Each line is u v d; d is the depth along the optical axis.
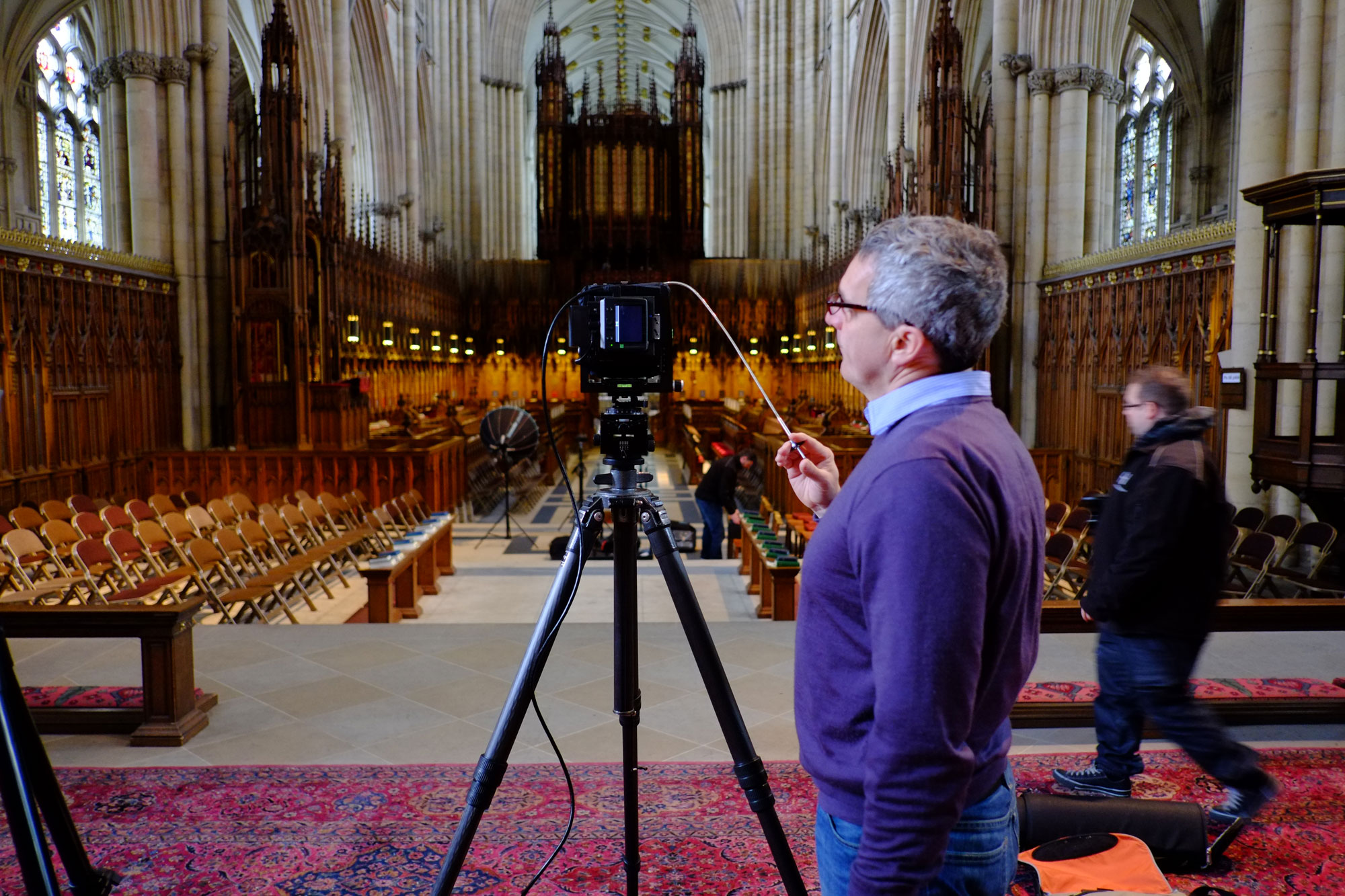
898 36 21.67
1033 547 1.56
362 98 26.83
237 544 8.83
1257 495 9.50
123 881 3.32
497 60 40.31
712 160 41.78
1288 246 9.05
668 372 2.41
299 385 15.70
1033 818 3.32
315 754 4.52
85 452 13.64
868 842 1.39
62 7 22.80
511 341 33.19
